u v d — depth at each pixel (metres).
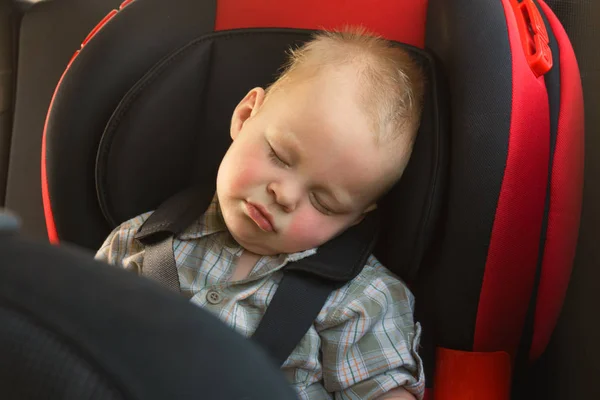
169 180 1.06
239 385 0.31
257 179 0.90
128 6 1.06
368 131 0.89
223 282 0.96
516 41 0.91
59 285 0.32
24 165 1.38
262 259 0.96
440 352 0.99
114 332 0.31
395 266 1.00
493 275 0.91
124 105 1.01
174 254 0.99
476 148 0.88
